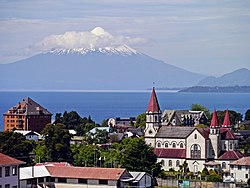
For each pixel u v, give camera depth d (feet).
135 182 645.51
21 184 618.03
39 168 646.74
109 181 625.82
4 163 543.39
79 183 634.02
